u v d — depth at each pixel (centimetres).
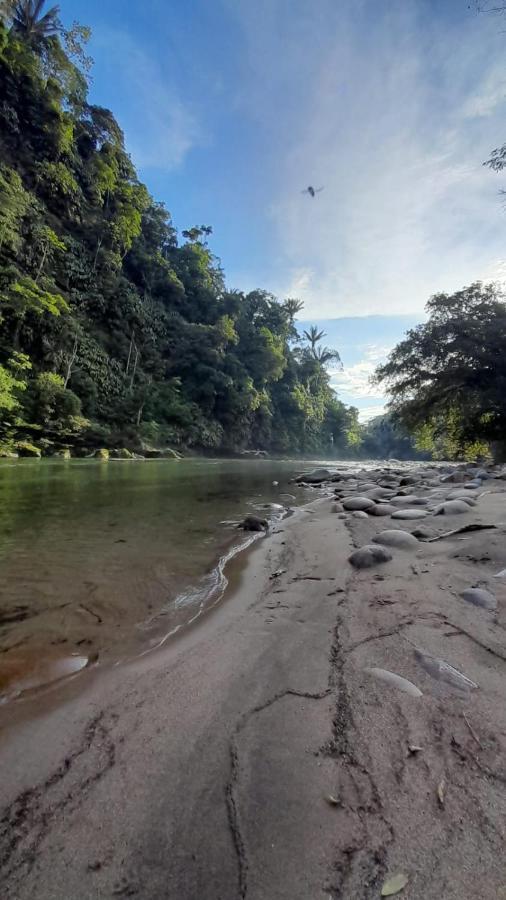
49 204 3325
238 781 93
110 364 3250
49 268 3011
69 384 2778
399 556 279
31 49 3406
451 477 855
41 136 3269
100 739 110
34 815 85
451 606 189
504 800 85
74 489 743
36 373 2491
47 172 3209
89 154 3922
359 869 72
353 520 435
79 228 3538
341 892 69
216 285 5694
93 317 3384
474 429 1888
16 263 2636
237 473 1388
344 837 78
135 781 94
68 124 3378
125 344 3538
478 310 1667
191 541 364
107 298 3469
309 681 135
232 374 4256
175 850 77
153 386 3528
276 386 5578
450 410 1908
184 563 295
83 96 3966
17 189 2522
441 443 3253
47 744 108
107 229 3672
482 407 1775
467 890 68
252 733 110
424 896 67
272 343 5128
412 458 7388
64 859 76
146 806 87
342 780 92
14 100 3097
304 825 81
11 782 95
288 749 103
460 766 94
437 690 125
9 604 214
